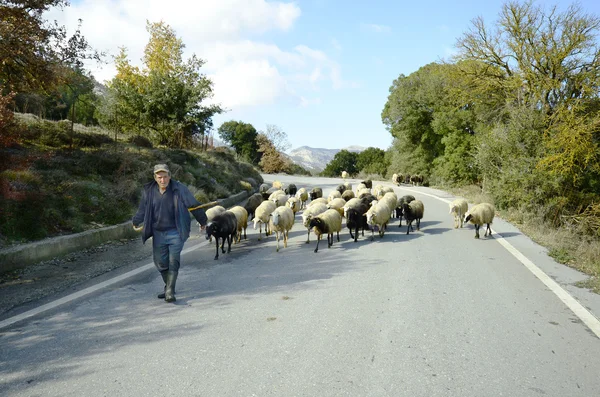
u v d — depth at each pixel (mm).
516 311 5102
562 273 6949
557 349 4059
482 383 3404
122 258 7754
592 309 5188
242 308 5156
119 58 31422
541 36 20016
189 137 26672
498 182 17031
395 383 3393
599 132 16938
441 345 4133
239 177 25141
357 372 3574
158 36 32625
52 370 3586
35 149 12297
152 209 5477
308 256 8242
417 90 37312
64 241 7973
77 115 26031
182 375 3508
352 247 9180
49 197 9430
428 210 16031
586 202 15773
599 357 3893
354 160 89812
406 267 7312
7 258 6750
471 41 23422
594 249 8875
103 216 10141
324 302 5406
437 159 34906
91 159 13086
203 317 4852
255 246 9320
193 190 15695
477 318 4863
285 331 4453
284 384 3369
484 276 6719
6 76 10789
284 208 9055
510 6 20703
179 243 5469
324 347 4066
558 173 15969
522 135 17469
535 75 20297
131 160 14422
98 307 5156
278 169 64875
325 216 8961
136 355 3877
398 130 40688
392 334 4391
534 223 14375
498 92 24500
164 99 23719
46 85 11602
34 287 5930
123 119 24406
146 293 5730
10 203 8156
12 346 4055
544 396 3213
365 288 6031
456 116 30547
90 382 3389
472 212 10109
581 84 19156
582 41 19125
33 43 9977
